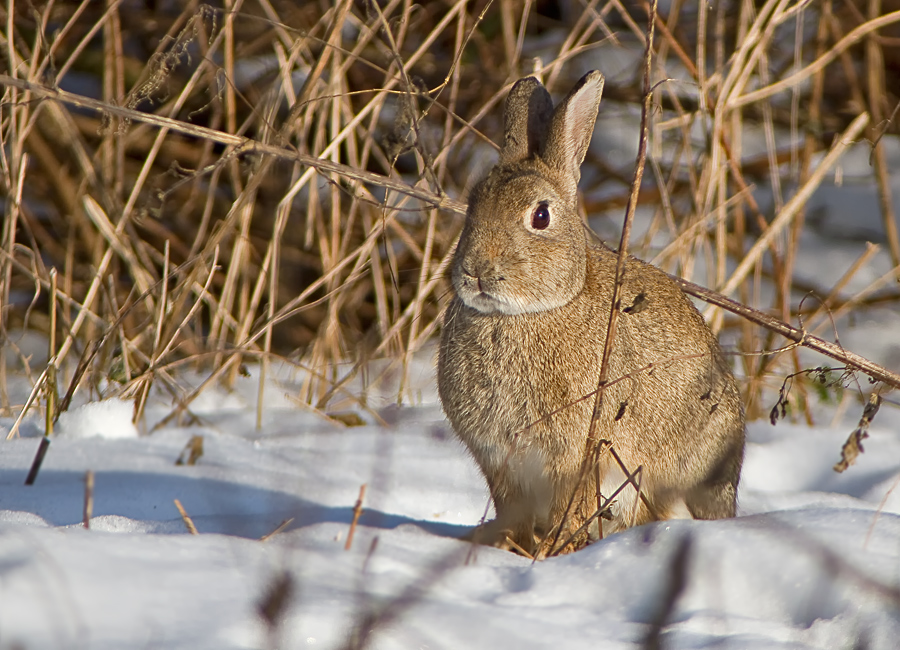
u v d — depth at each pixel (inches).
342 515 257.0
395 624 153.9
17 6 513.0
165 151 540.4
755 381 405.7
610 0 412.8
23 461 308.0
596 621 165.5
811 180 396.2
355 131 471.8
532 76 294.7
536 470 264.8
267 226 509.0
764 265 555.2
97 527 231.0
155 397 402.6
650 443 267.3
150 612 150.4
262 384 371.6
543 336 257.9
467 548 205.2
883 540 183.0
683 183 566.6
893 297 531.5
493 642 154.6
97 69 556.7
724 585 175.8
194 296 462.6
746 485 342.3
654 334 268.1
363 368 386.9
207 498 271.7
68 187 509.7
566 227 259.8
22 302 527.5
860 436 222.1
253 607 154.2
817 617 165.0
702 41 403.2
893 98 573.6
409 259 498.9
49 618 144.7
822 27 487.5
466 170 516.7
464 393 267.6
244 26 530.3
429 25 569.0
